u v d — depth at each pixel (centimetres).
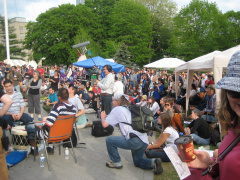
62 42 3512
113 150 405
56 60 3725
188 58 3806
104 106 718
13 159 420
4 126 333
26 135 458
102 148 525
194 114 539
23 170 399
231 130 109
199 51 3834
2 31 6359
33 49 3869
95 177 379
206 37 3700
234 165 99
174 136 424
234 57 96
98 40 3684
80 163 436
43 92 1488
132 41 3588
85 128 704
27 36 4047
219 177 118
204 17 3662
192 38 3712
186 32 3822
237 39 3825
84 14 3588
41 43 3681
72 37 3519
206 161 134
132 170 408
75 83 1348
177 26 3856
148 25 3666
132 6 3650
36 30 3809
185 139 134
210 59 615
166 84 1016
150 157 443
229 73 96
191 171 136
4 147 271
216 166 125
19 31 9256
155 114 746
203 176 127
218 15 3706
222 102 109
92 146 539
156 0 4094
